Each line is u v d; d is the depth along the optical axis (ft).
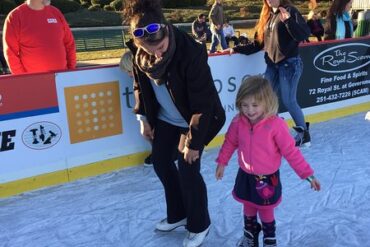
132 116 13.69
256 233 8.79
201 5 97.96
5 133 11.66
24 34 12.44
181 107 8.12
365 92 19.17
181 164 8.55
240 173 8.50
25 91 11.74
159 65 7.48
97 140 13.19
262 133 7.91
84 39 50.29
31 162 12.19
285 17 13.51
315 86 17.46
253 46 15.38
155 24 7.10
